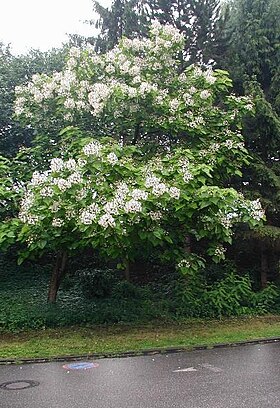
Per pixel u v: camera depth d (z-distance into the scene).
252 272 15.80
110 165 9.18
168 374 7.14
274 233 13.70
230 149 11.12
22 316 11.00
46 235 9.60
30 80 16.09
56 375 7.21
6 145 16.11
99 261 15.54
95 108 10.81
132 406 5.60
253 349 9.16
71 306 12.16
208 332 10.85
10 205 10.88
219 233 10.06
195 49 15.10
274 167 14.48
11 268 15.59
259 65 15.27
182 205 9.06
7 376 7.21
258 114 14.04
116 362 8.07
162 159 10.38
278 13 15.38
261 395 5.97
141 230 9.27
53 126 12.05
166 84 11.73
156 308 12.73
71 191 8.90
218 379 6.80
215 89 11.79
